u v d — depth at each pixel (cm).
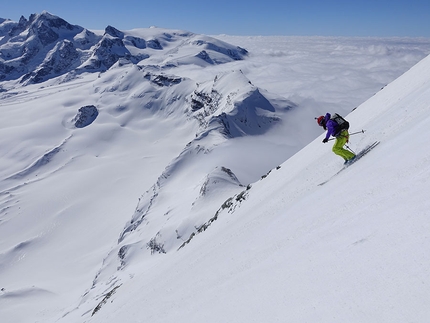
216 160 13275
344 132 1026
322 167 1227
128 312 1378
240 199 2475
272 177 2244
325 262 450
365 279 356
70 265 10594
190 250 1972
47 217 15088
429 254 318
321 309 361
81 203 16025
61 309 6475
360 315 314
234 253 933
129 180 18712
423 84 1311
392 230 402
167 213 7056
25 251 12200
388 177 596
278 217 977
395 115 1127
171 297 1000
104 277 6166
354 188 684
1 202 17200
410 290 298
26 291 7669
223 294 627
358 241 440
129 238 7444
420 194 431
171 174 12656
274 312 422
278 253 637
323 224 612
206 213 4803
